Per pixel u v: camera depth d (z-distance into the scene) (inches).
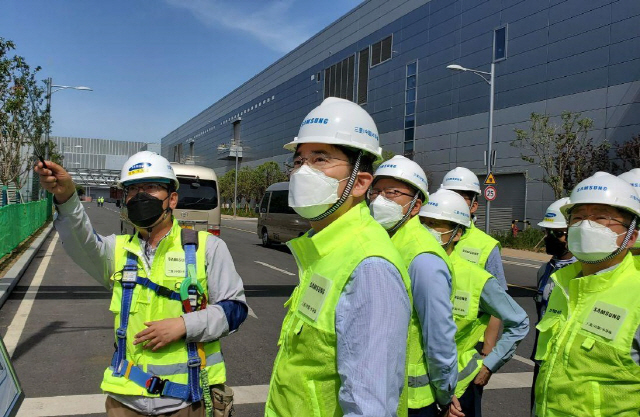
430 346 87.4
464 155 1154.0
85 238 93.5
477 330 117.9
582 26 886.4
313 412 59.7
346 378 55.5
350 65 1658.5
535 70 978.1
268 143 2476.6
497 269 148.0
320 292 61.2
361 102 1579.7
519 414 173.6
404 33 1370.6
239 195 2377.0
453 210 121.3
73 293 348.8
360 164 65.9
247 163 2773.1
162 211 96.1
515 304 117.1
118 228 1051.9
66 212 90.9
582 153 802.2
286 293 382.9
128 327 93.7
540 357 101.0
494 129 1072.2
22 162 822.5
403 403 62.1
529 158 867.4
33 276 413.1
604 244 93.1
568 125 821.9
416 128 1315.2
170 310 94.0
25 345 229.9
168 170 98.4
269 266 542.3
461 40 1167.0
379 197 104.3
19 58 629.6
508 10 1041.5
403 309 57.9
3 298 313.0
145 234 99.4
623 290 90.1
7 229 483.8
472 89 1133.7
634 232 94.3
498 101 1064.8
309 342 61.0
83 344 233.9
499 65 1061.8
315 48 1940.2
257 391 186.2
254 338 256.2
